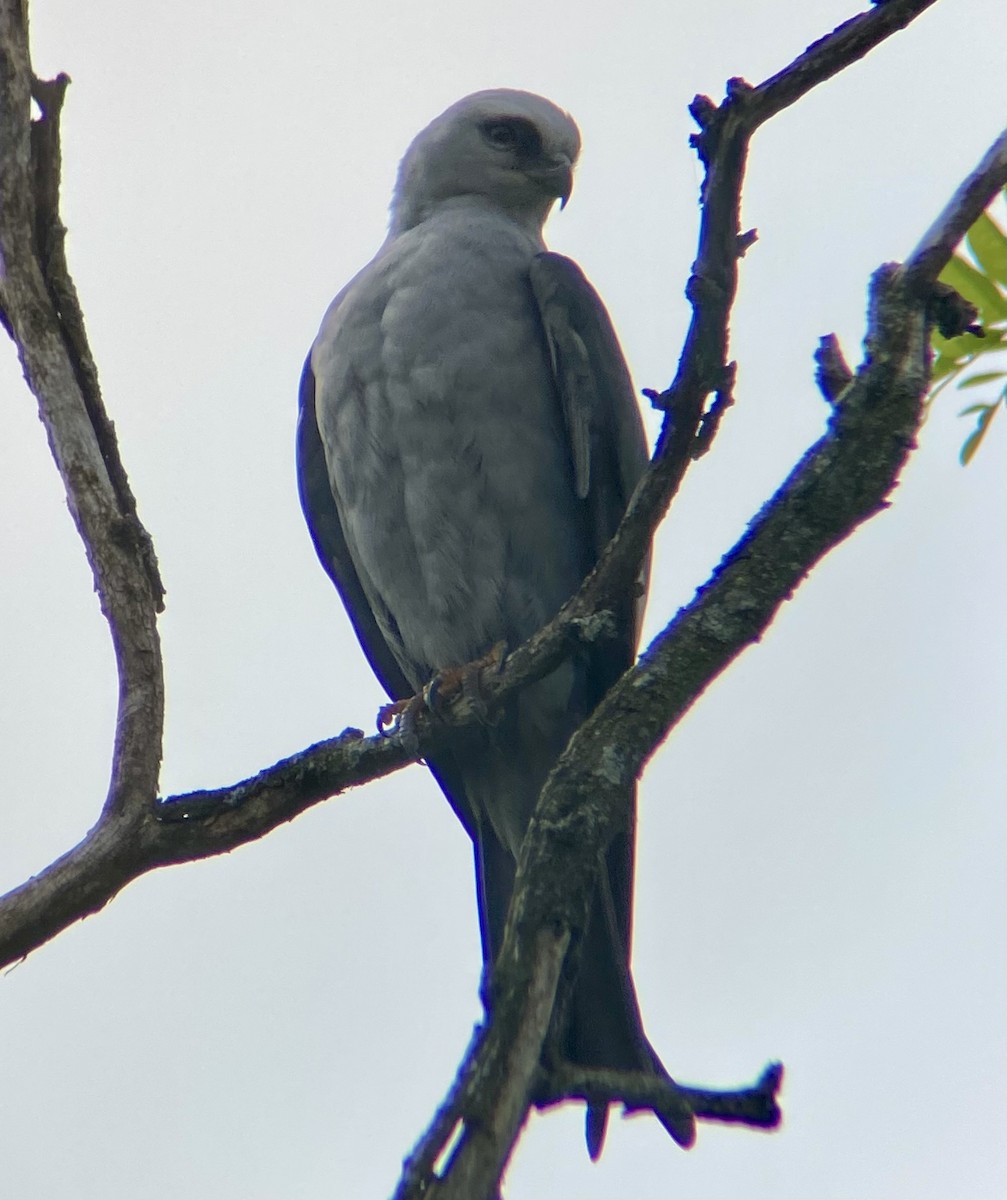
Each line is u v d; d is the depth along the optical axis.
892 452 5.19
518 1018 4.25
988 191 5.26
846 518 5.22
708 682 5.16
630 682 5.15
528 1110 4.07
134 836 5.85
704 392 5.35
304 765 6.16
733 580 5.25
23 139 6.26
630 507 5.85
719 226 5.05
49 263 6.33
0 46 6.26
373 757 6.13
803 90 4.96
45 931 5.69
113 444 6.34
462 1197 3.83
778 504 5.29
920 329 5.22
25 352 6.32
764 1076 4.12
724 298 5.12
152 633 6.13
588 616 6.17
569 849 4.77
